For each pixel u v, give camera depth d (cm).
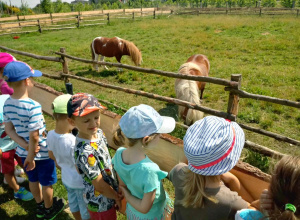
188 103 367
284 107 562
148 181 153
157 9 3195
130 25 2111
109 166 189
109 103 561
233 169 176
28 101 229
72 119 177
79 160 176
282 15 2158
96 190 183
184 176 142
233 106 328
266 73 786
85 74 900
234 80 312
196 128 133
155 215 176
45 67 1017
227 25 1731
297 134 471
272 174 115
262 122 504
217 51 1151
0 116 275
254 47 1153
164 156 235
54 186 340
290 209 103
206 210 134
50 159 260
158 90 712
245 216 121
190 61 634
